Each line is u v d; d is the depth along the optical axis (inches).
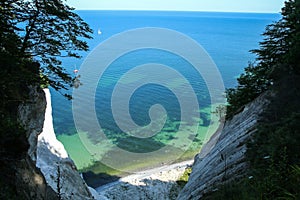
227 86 1851.6
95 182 1336.1
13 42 428.5
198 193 541.6
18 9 491.2
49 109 1042.7
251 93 853.8
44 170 797.9
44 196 471.5
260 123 568.4
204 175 601.6
